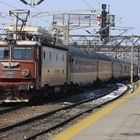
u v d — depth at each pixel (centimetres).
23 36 3859
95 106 3744
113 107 3609
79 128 2275
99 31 6962
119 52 12538
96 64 7012
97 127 2284
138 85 8800
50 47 4119
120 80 10531
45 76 3975
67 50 4850
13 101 3753
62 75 4631
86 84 6250
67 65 4862
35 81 3728
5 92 3741
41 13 6512
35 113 3203
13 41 3734
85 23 7881
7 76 3722
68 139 1909
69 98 4809
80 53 5772
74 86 5428
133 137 1914
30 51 3722
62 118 2986
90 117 2847
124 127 2261
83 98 4891
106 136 1952
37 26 6825
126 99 4631
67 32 7650
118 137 1917
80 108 3700
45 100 4359
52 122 2762
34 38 3831
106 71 8112
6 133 2277
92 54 6800
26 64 3716
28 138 2048
